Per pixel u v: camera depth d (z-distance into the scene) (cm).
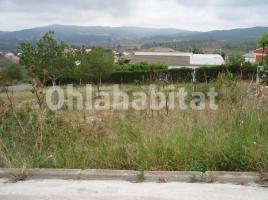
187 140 460
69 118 605
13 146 471
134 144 463
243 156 416
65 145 493
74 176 400
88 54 3195
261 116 545
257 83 671
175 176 391
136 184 378
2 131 514
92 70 3130
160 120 556
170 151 433
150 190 363
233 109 569
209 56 6153
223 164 415
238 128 507
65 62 3036
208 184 377
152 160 428
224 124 527
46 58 2980
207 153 428
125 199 345
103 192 360
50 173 404
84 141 505
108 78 3347
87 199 346
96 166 434
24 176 398
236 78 683
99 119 609
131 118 602
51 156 446
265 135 480
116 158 439
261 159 409
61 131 535
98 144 492
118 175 399
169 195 352
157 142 453
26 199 347
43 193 360
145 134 488
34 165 431
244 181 383
